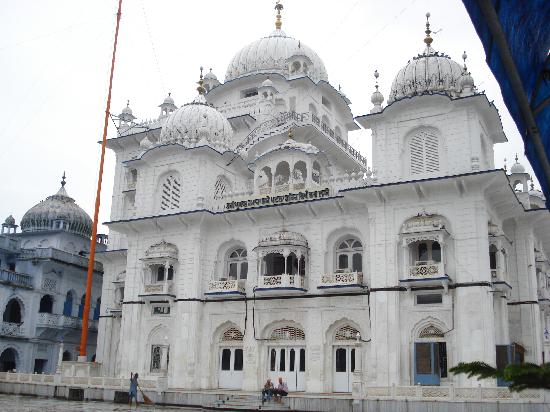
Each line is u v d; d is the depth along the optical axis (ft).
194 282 105.60
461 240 86.22
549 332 114.62
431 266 85.71
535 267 103.71
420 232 87.15
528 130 14.02
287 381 96.78
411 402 72.64
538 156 14.42
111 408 81.25
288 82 140.15
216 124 119.65
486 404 69.05
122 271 130.72
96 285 155.63
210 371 102.63
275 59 148.56
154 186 116.16
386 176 93.66
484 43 12.55
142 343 108.27
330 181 100.78
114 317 128.98
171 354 104.06
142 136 140.15
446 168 90.07
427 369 83.66
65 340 142.51
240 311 102.47
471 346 81.61
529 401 67.62
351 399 76.38
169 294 105.81
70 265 144.25
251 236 105.91
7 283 128.57
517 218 101.81
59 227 158.61
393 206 92.02
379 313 88.38
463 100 89.76
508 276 98.73
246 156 120.98
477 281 83.66
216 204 111.45
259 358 99.04
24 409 75.92
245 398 85.66
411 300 87.71
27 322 133.18
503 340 88.99
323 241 99.45
